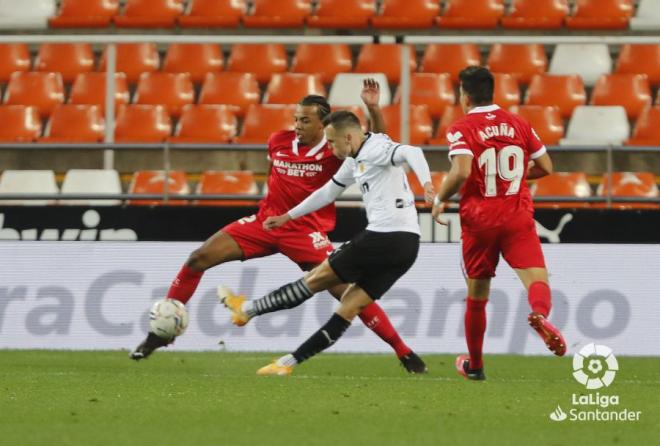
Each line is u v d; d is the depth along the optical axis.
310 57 62.03
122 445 20.77
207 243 37.66
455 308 46.31
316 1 68.62
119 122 56.50
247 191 51.31
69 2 67.06
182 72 62.22
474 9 65.75
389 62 61.19
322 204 34.16
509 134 30.52
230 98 59.12
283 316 46.31
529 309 46.25
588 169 48.91
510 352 46.19
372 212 32.91
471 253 31.56
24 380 32.28
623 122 56.53
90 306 46.78
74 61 62.69
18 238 47.16
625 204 48.78
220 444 20.92
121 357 42.28
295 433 22.41
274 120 55.34
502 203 30.59
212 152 50.06
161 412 25.53
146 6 66.88
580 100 58.91
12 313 46.91
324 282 33.06
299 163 37.06
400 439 21.73
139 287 46.66
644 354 46.06
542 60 61.59
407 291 46.44
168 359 41.66
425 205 46.94
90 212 46.91
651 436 22.80
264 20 64.12
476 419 24.84
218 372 36.12
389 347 46.31
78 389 29.95
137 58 62.50
